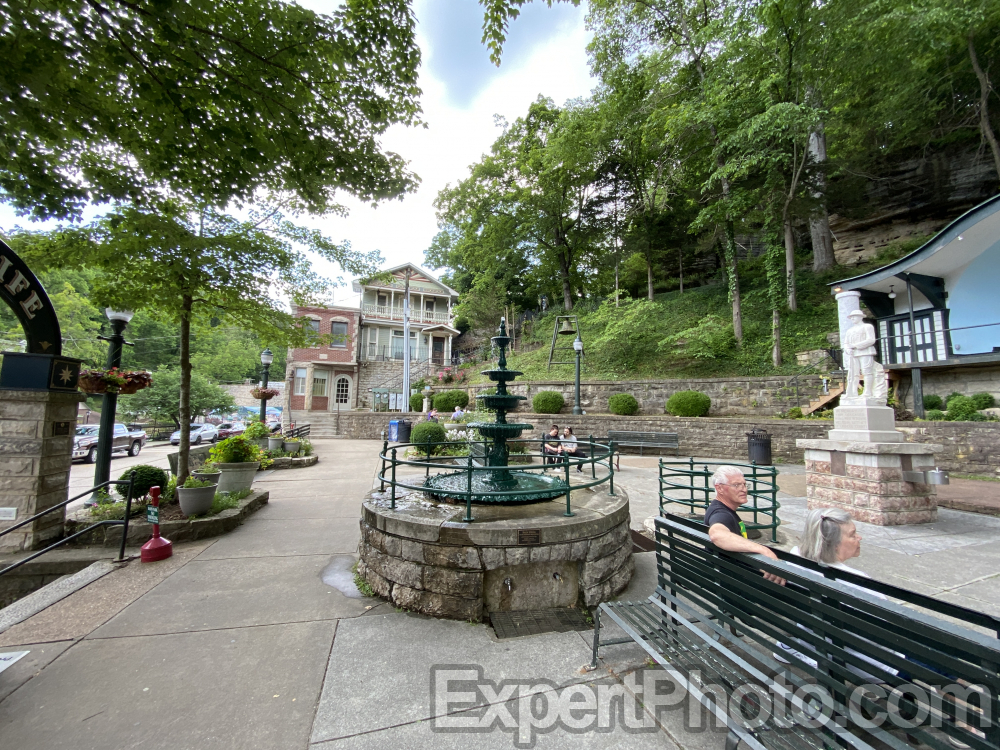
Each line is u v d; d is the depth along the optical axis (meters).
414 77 4.50
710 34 14.51
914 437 10.08
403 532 3.48
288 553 4.75
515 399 4.86
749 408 14.51
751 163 14.43
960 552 4.62
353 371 28.41
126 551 4.80
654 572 4.22
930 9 11.13
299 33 3.70
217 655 2.77
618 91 19.78
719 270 25.09
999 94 15.44
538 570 3.39
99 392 6.07
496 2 4.27
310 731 2.09
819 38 13.15
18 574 4.50
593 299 27.23
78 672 2.57
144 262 5.85
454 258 40.00
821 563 2.22
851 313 6.69
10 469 4.86
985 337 12.27
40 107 3.32
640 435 13.59
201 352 37.94
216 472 6.38
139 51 3.37
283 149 4.39
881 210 20.69
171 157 4.08
